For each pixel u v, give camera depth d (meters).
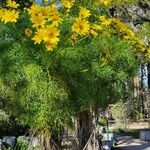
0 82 4.70
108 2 5.00
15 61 4.66
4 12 4.66
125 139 20.70
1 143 12.75
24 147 6.05
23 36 4.70
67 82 4.70
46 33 4.36
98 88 4.79
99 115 5.57
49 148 4.80
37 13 4.48
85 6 4.95
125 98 5.20
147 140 20.08
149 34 12.18
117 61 4.89
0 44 4.74
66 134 5.22
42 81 4.58
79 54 4.63
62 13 4.78
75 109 4.83
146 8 13.81
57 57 4.57
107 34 4.85
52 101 4.61
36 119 4.64
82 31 4.51
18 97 4.71
